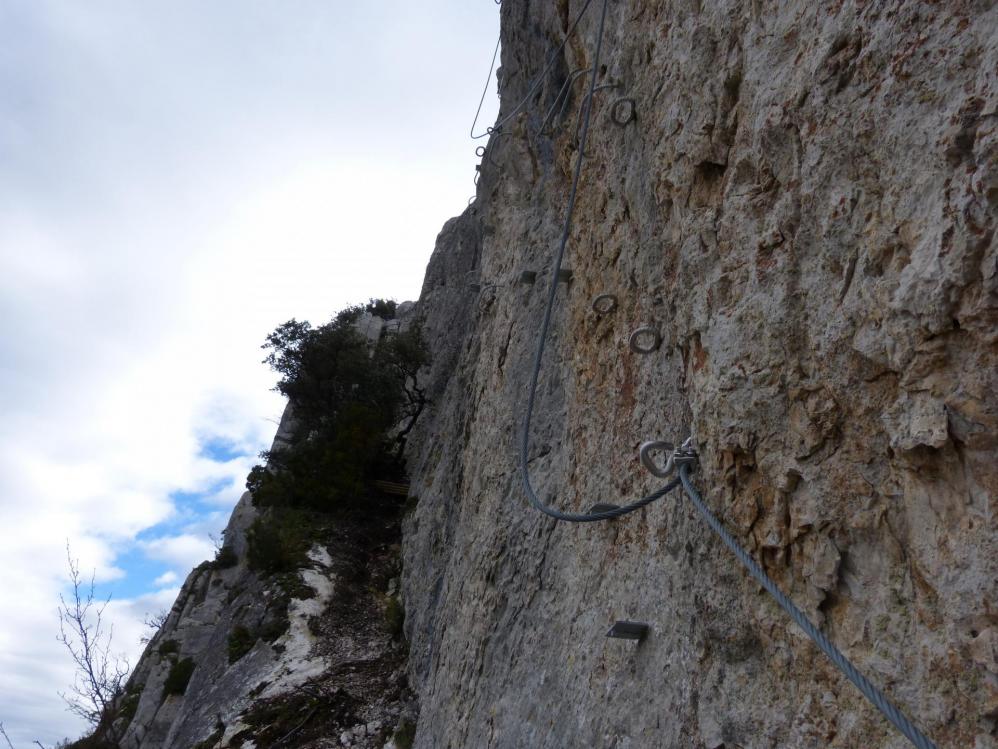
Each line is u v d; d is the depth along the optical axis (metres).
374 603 14.57
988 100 1.85
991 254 1.79
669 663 3.14
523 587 5.81
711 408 2.82
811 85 2.57
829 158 2.43
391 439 20.73
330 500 17.84
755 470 2.63
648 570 3.64
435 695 7.64
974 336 1.84
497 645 5.92
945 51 2.03
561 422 6.05
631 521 4.05
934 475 1.93
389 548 16.78
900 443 2.01
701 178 3.43
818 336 2.38
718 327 2.87
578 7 7.21
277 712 11.06
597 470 4.79
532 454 6.41
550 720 4.35
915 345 1.99
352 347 22.22
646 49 4.74
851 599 2.17
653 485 3.86
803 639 2.32
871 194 2.25
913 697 1.88
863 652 2.07
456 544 8.92
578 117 7.17
